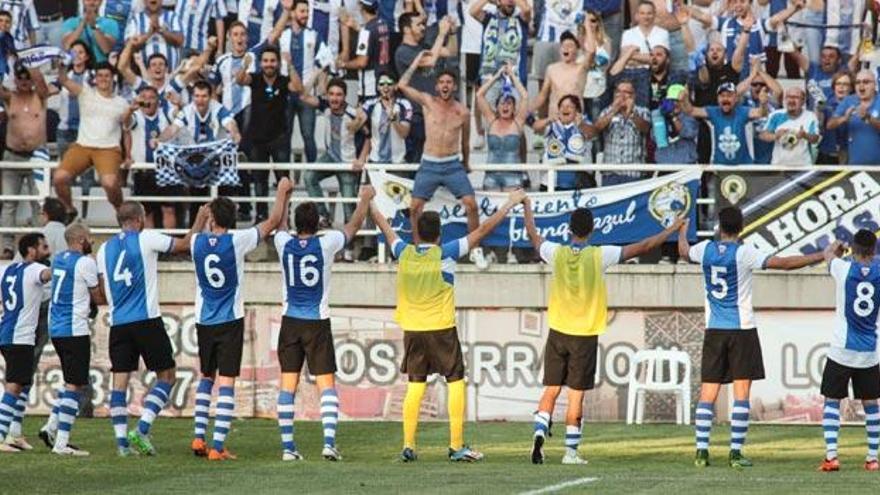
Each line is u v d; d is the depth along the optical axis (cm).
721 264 4016
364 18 5778
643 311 5316
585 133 5450
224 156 5450
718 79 5603
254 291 5381
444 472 3791
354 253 5647
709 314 4069
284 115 5612
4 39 5769
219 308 4141
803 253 5319
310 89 5681
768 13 5853
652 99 5516
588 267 4050
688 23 5681
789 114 5438
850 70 5800
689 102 5475
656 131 5459
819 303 5275
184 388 5403
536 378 5331
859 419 5256
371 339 5366
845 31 5831
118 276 4178
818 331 5275
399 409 5353
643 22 5556
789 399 5288
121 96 5744
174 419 5344
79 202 5959
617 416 5322
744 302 4038
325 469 3859
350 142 5566
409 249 4131
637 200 5397
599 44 5666
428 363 4144
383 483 3528
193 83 5666
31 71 5669
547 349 4106
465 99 5944
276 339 5372
